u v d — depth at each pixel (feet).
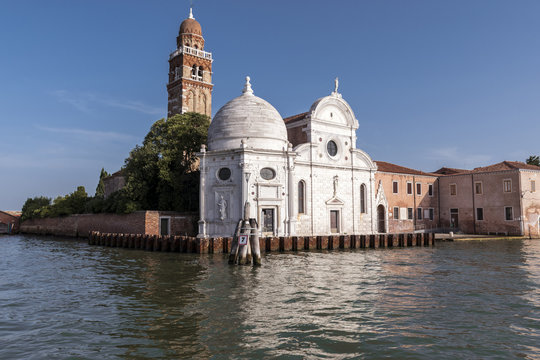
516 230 182.19
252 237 94.38
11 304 57.82
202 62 214.69
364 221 166.50
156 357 38.17
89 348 40.45
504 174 187.52
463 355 38.83
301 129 159.43
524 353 39.34
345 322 48.55
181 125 160.56
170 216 147.64
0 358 37.96
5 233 283.18
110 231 169.27
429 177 208.03
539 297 61.26
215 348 40.37
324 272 82.74
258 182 133.80
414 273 81.92
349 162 163.53
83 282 74.13
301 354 38.91
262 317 50.49
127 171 160.45
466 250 127.24
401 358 38.11
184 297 61.11
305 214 148.46
